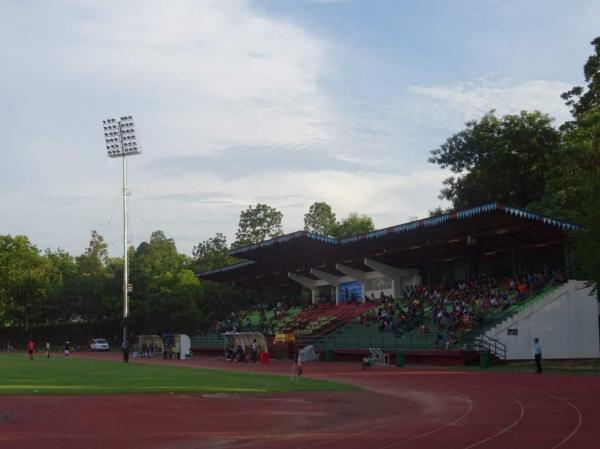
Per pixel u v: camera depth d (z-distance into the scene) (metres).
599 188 38.44
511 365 44.78
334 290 80.69
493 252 60.75
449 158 76.44
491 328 46.88
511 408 21.80
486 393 26.92
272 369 47.22
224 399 25.78
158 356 75.44
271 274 86.94
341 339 61.28
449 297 59.12
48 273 114.12
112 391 28.30
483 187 73.06
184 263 131.00
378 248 65.19
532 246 56.41
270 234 142.62
